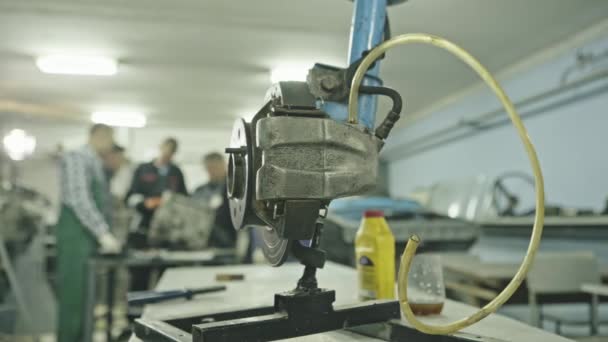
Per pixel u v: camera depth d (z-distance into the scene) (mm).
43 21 3006
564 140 3234
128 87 4547
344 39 3240
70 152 2838
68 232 2746
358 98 706
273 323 607
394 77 4082
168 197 3135
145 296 1031
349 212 2412
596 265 1826
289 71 3924
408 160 5922
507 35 3158
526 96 3666
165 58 3697
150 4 2768
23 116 5746
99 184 2963
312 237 630
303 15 2889
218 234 3594
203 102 5121
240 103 5141
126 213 3592
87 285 2727
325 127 595
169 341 618
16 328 3391
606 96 2885
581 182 3066
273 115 603
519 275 580
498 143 4020
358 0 807
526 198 3568
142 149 7312
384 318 703
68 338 2697
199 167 8203
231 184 677
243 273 1543
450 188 4367
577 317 2844
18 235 3666
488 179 3885
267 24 3027
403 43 658
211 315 746
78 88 4590
